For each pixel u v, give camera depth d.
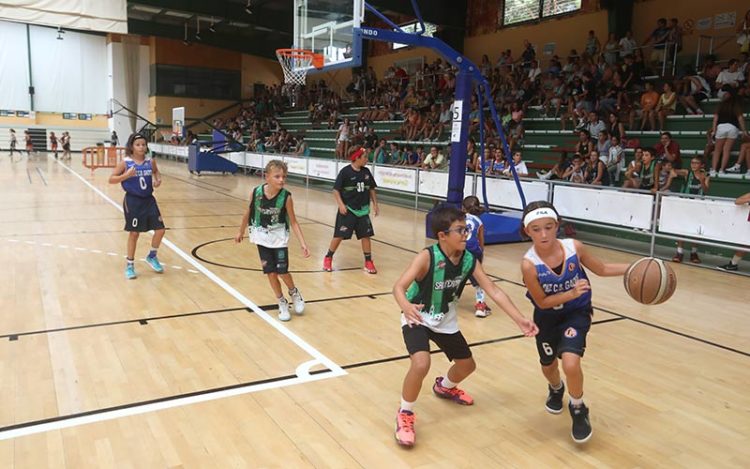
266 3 21.55
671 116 11.54
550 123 14.31
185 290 6.18
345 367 4.26
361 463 3.00
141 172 6.43
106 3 15.12
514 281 7.05
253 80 32.16
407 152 15.32
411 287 3.30
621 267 3.25
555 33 16.64
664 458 3.16
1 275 6.54
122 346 4.54
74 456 2.98
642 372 4.34
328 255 7.28
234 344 4.66
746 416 3.68
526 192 10.09
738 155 10.02
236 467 2.93
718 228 7.59
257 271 7.10
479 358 4.54
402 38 8.26
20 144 32.44
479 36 19.00
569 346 3.08
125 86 30.92
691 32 13.40
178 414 3.46
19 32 31.39
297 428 3.35
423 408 3.66
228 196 14.61
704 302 6.32
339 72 27.12
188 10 20.58
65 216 10.70
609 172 10.62
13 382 3.85
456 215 3.06
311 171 16.58
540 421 3.54
